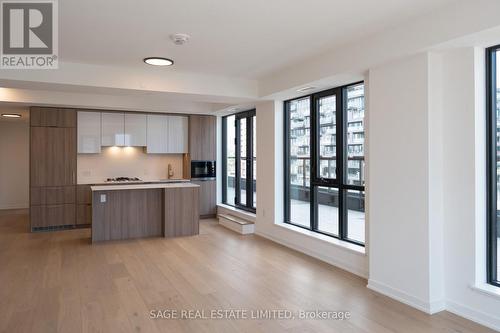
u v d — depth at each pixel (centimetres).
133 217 606
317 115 514
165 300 346
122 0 271
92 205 573
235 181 774
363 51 362
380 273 363
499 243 304
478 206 299
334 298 350
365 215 403
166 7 284
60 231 658
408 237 333
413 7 285
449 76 313
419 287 324
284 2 276
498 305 282
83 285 385
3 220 761
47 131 653
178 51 401
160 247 545
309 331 286
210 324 298
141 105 706
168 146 763
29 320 304
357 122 448
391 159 348
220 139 827
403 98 334
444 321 300
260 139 624
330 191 495
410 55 322
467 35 269
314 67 433
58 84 439
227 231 664
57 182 662
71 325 295
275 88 512
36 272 427
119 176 758
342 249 440
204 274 421
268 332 284
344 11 293
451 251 316
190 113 774
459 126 307
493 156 303
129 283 391
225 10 291
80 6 281
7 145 871
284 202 593
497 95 301
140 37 354
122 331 286
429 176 313
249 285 386
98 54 408
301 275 417
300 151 560
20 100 607
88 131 689
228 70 491
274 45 382
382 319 305
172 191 616
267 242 579
